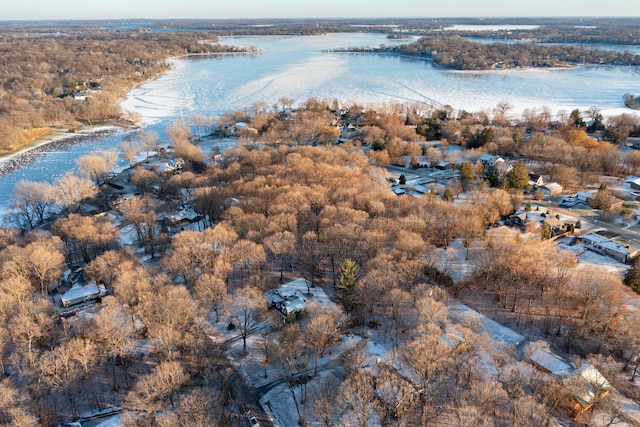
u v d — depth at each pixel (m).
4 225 182.12
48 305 115.00
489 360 98.25
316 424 86.44
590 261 142.25
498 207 169.62
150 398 82.81
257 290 118.56
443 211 154.12
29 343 96.69
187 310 104.88
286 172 195.88
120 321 106.25
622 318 110.38
